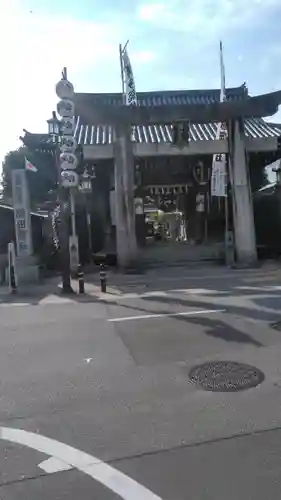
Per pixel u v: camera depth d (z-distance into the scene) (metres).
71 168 12.54
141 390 4.84
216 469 3.21
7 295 12.02
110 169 20.41
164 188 21.53
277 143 18.52
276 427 3.85
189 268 16.89
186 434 3.77
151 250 19.52
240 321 7.89
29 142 19.38
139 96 24.12
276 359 5.76
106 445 3.63
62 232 12.06
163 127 20.94
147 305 9.67
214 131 20.69
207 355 6.00
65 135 12.59
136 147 17.19
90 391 4.87
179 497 2.91
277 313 8.42
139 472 3.21
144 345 6.57
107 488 3.03
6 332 7.69
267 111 16.80
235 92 24.28
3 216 15.98
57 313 9.20
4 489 3.04
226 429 3.84
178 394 4.68
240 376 5.15
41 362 5.96
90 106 15.86
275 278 13.41
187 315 8.50
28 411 4.39
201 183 20.72
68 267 12.07
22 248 14.73
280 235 19.44
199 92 24.31
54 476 3.19
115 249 20.64
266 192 20.70
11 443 3.71
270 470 3.18
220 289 11.62
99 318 8.55
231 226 21.28
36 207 23.38
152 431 3.86
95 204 20.77
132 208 16.98
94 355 6.18
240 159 17.30
